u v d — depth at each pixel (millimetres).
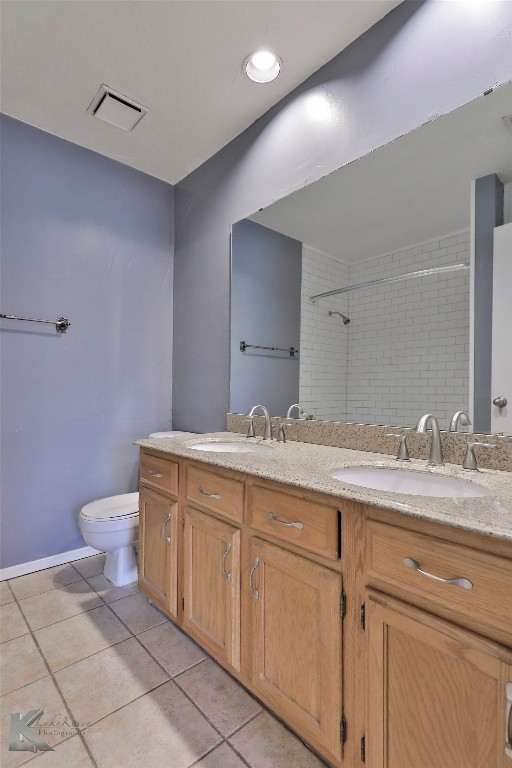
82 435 2332
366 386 1555
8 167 2053
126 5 1445
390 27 1467
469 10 1256
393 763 841
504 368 1194
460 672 745
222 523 1339
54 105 1971
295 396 1841
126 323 2516
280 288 1918
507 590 691
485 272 1236
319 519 1010
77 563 2256
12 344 2080
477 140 1250
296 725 1062
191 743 1117
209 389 2400
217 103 1950
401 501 842
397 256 1467
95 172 2373
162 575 1645
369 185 1547
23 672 1378
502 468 1178
